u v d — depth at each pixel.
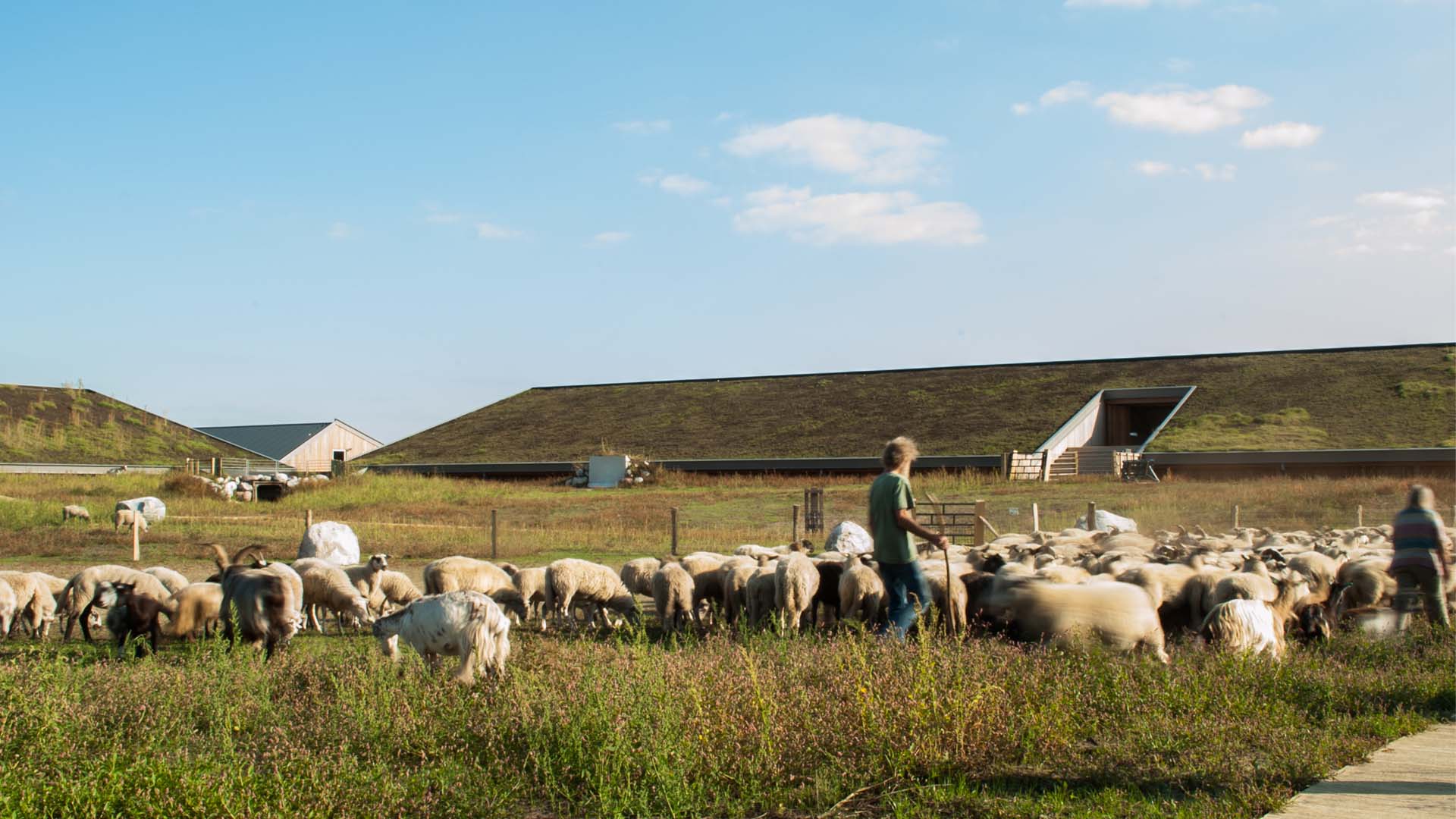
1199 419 55.72
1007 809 6.61
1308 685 9.46
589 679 8.39
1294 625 12.38
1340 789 6.82
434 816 6.79
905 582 10.57
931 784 7.09
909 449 10.77
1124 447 56.34
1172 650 11.16
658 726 7.51
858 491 47.34
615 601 15.96
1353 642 11.65
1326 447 49.16
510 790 7.18
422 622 9.91
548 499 48.09
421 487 51.22
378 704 8.72
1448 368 59.12
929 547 20.11
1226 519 33.59
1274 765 7.29
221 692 9.18
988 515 36.59
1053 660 9.59
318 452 100.38
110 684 9.40
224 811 6.59
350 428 104.75
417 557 26.22
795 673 9.09
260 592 11.99
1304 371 62.59
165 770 7.00
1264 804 6.52
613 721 7.65
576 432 70.81
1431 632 11.95
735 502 45.03
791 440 62.34
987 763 7.57
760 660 9.60
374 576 16.12
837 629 12.65
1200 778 7.19
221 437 104.56
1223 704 8.74
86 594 14.48
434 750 7.88
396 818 6.73
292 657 10.91
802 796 7.02
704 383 81.06
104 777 6.98
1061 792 6.92
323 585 14.63
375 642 12.11
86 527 32.47
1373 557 15.33
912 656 9.13
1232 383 61.78
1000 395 65.25
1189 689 9.02
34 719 8.27
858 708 7.97
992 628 11.05
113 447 67.06
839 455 57.44
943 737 7.71
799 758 7.53
